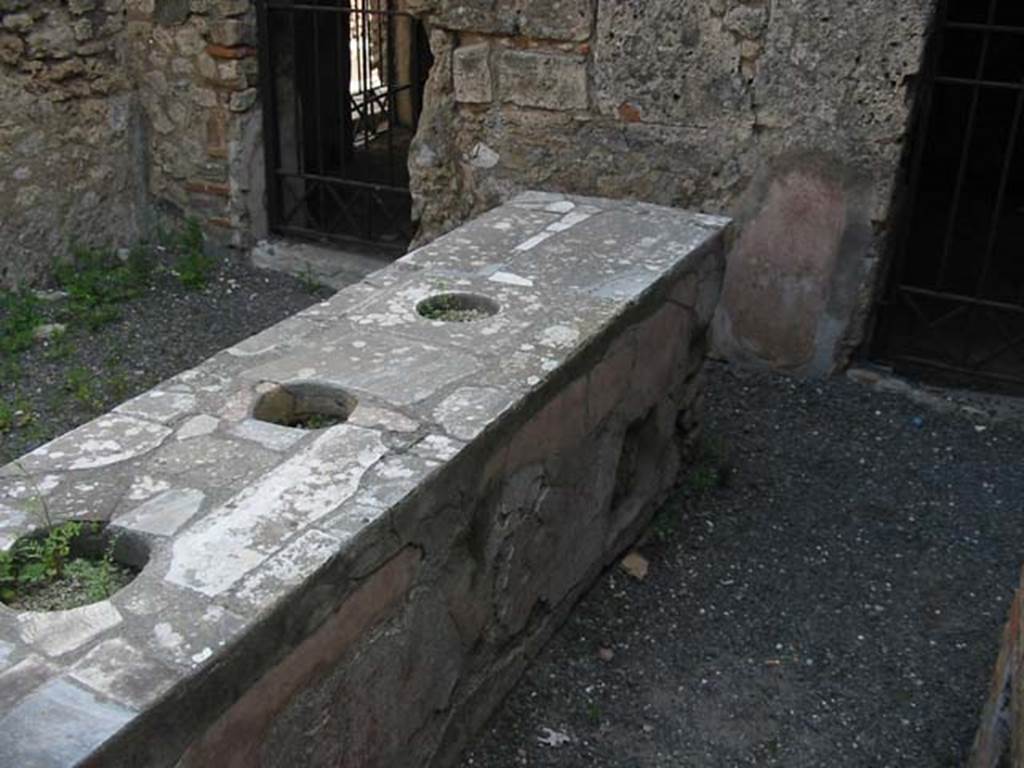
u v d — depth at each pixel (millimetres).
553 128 4891
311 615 2031
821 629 3285
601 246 3596
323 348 2869
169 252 5891
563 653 3141
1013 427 4328
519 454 2703
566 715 2932
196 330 5074
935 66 4285
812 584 3475
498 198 5121
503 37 4859
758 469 4066
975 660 3168
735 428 4328
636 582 3455
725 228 3811
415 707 2492
